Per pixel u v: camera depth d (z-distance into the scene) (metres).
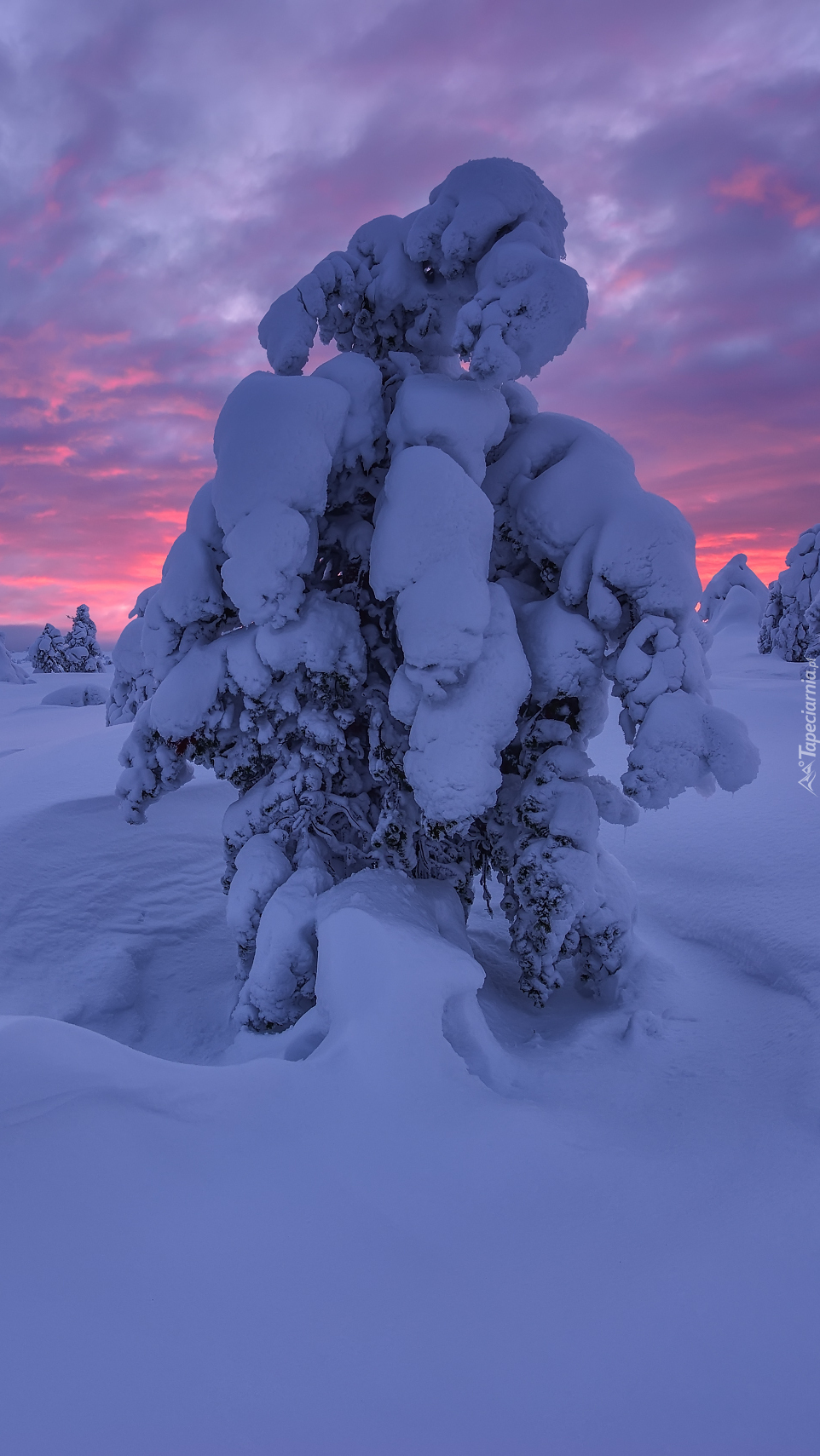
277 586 7.13
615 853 12.04
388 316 8.45
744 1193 4.48
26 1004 9.03
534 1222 4.22
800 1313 3.51
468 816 6.80
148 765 9.10
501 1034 7.08
